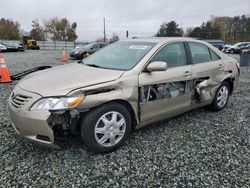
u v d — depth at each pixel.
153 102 3.32
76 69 3.40
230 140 3.43
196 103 4.04
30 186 2.38
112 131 2.96
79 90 2.66
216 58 4.43
